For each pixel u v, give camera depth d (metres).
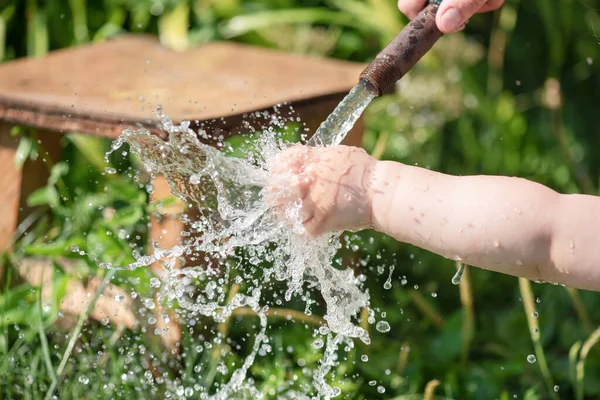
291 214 0.94
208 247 1.05
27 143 1.22
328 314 1.05
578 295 1.28
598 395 1.19
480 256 0.94
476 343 1.26
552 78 1.63
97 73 1.27
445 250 0.95
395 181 0.94
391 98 1.66
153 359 1.13
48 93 1.19
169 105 1.14
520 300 1.34
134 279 1.14
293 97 1.16
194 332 1.16
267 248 1.11
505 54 1.90
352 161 0.94
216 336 1.17
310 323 1.21
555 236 0.94
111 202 1.24
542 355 1.16
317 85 1.23
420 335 1.27
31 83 1.23
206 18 1.81
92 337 1.16
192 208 1.11
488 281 1.37
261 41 1.82
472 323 1.25
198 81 1.24
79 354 1.14
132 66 1.30
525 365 1.21
